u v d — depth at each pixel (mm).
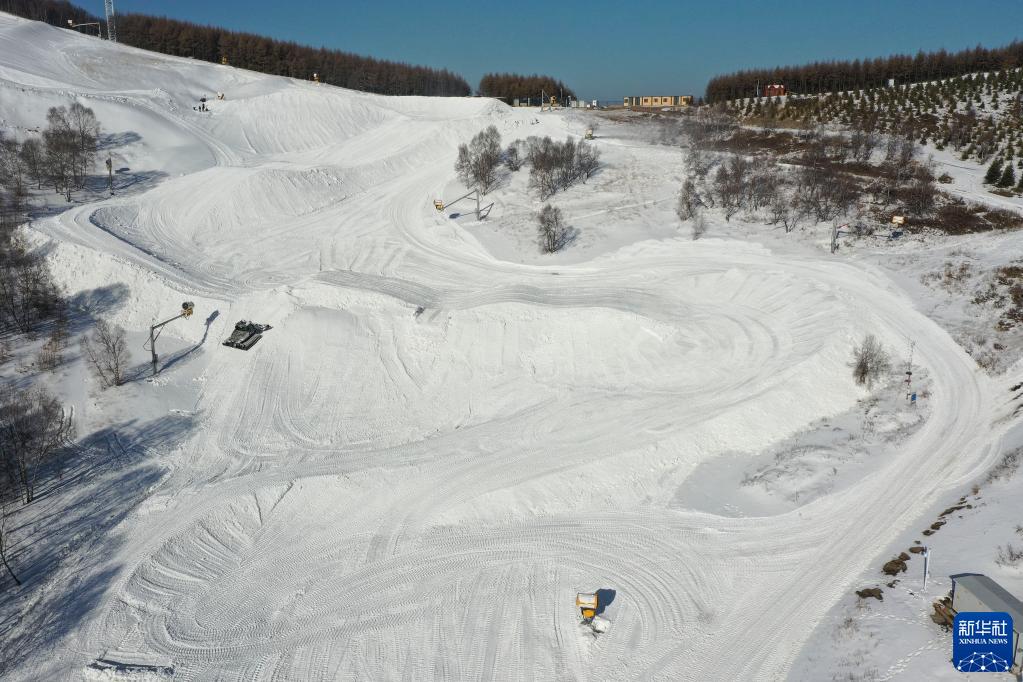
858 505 33469
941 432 38656
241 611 29938
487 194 79312
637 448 39062
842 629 25875
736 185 71750
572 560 31875
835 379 43906
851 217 67688
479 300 56375
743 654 26156
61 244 61438
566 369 48000
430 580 31156
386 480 38156
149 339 52750
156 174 85875
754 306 53719
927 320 49781
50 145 78000
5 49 115500
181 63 130875
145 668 27250
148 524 35062
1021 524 28375
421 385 47594
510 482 37031
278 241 70875
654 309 53656
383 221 75438
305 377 48094
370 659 27156
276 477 38531
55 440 40312
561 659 26672
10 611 30375
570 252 65188
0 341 51312
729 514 34062
